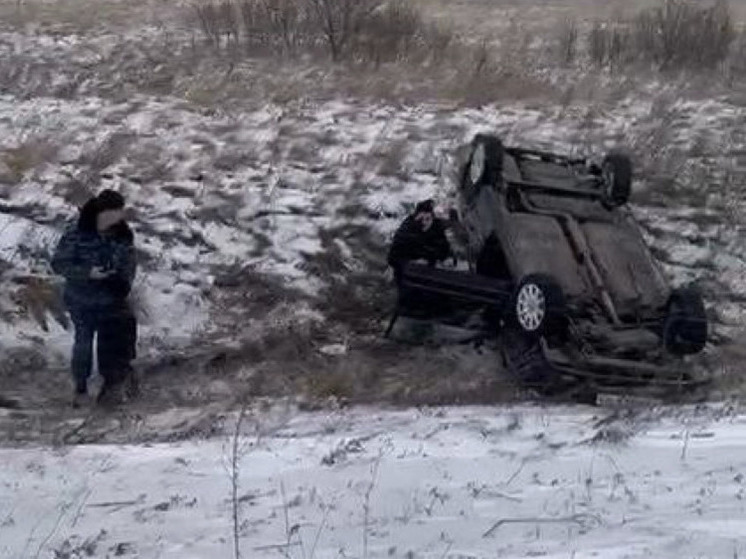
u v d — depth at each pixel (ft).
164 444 28.12
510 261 36.81
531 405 32.45
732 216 48.08
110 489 24.13
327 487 23.43
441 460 24.89
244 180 48.21
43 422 31.30
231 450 26.63
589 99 58.85
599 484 22.76
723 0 71.26
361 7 63.98
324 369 35.68
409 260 39.68
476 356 37.11
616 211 40.34
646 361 34.63
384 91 58.03
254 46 64.80
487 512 21.33
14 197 45.88
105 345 33.78
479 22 77.82
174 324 40.73
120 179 47.91
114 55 64.39
